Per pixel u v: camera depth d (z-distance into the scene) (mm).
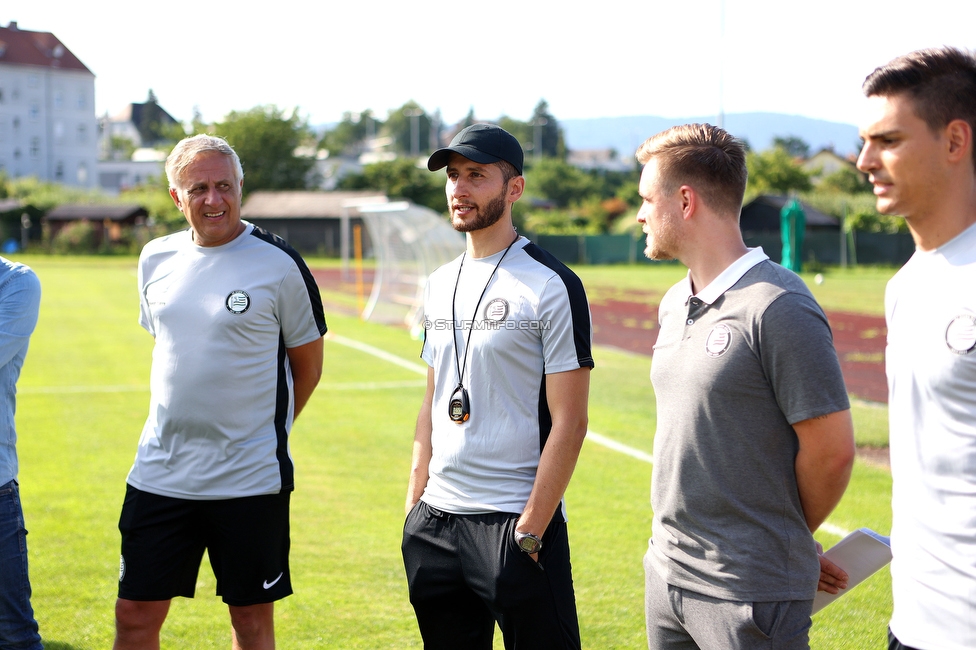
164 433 2951
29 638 2742
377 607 3955
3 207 52969
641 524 5070
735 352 2053
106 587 4180
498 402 2549
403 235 15500
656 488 2258
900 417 1895
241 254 2998
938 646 1790
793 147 146250
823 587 2338
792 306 2012
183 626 3795
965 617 1752
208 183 2898
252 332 2926
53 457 6703
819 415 1984
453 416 2607
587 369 2527
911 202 1837
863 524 4918
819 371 1986
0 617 2682
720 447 2086
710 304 2139
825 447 2006
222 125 62594
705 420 2102
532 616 2490
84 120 84375
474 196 2576
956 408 1766
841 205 47281
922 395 1831
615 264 45781
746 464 2070
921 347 1826
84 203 56688
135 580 2945
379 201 44438
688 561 2156
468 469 2559
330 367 11219
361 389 9719
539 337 2520
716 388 2072
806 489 2072
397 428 7754
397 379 10398
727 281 2119
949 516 1781
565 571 2555
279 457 3008
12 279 2723
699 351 2125
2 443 2695
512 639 2547
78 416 8258
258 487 2936
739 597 2062
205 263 3002
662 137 2264
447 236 15211
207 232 2953
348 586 4195
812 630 3668
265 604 3027
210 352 2898
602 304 23312
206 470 2902
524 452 2541
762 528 2074
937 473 1802
